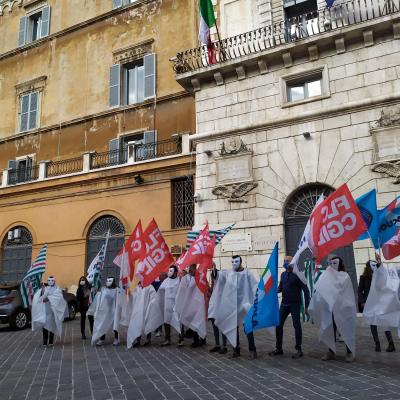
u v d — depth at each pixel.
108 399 5.17
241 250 13.56
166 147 18.58
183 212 16.33
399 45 12.67
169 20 20.25
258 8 15.90
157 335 10.74
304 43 13.55
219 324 7.61
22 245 19.97
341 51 13.37
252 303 7.57
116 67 21.00
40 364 7.59
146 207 16.94
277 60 14.23
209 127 15.05
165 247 9.70
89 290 10.98
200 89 15.51
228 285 7.74
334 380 5.59
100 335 9.53
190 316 8.57
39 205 19.62
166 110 19.28
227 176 14.27
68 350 9.05
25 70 24.14
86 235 18.12
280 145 13.72
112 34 21.67
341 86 13.22
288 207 13.48
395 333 9.45
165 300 9.19
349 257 12.43
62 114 22.17
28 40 24.72
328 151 12.99
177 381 5.89
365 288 8.51
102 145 20.48
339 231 6.92
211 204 14.42
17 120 23.67
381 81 12.72
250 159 14.02
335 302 6.82
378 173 12.21
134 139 20.02
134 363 7.32
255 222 13.55
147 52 20.45
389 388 5.12
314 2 15.09
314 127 13.33
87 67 22.03
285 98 14.04
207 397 5.05
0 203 20.78
